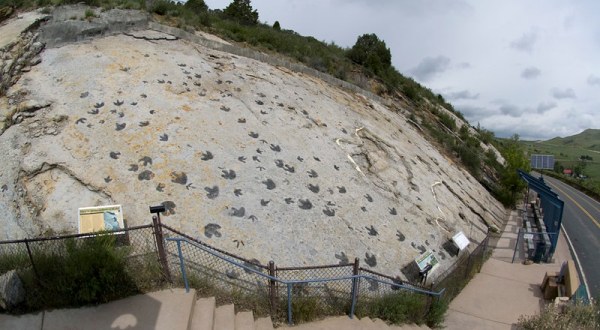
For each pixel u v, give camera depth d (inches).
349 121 496.7
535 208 687.7
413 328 265.7
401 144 535.8
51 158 286.0
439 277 330.6
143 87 372.5
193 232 262.5
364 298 266.7
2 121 304.0
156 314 194.7
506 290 368.5
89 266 195.9
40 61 373.7
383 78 827.4
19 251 213.9
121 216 243.1
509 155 1031.6
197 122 354.9
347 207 344.8
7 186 267.3
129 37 455.5
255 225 284.2
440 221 415.8
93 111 331.0
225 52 519.5
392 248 329.1
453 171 608.4
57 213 259.0
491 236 496.1
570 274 337.7
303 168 362.0
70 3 457.1
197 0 707.4
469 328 295.4
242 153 343.9
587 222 800.9
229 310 219.3
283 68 565.0
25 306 190.4
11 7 440.8
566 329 268.1
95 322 186.4
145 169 295.1
